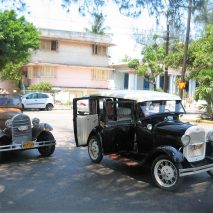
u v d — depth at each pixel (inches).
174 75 1433.3
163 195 233.6
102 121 304.8
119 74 1599.4
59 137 478.0
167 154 241.3
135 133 284.2
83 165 314.0
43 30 1296.8
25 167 306.5
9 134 326.0
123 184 257.1
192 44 815.7
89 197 227.0
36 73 1312.7
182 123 272.7
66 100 1230.9
